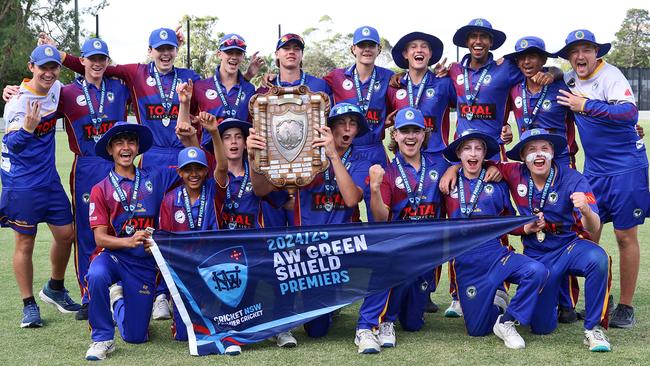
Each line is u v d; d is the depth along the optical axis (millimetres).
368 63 7309
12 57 46125
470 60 7465
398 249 5938
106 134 6160
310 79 7375
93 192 6164
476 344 5902
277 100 6008
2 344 6035
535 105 6992
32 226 6742
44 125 6910
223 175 6344
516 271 5883
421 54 7254
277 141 6000
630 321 6391
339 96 7434
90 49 7160
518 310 5844
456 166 6367
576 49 6664
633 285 6461
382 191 6262
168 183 6539
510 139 7254
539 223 6105
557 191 6105
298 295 5969
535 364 5367
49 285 7172
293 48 7223
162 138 7551
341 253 5957
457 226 5930
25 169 6773
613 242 10117
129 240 5898
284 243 5941
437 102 7402
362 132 6430
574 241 6047
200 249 5914
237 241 5926
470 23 7176
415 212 6301
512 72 7207
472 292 6070
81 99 7262
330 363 5445
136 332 6043
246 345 5984
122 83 7566
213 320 5879
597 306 5766
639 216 6562
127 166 6227
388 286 5941
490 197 6215
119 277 6012
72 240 7168
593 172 6793
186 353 5785
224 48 7434
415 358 5539
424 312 6707
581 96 6680
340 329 6465
